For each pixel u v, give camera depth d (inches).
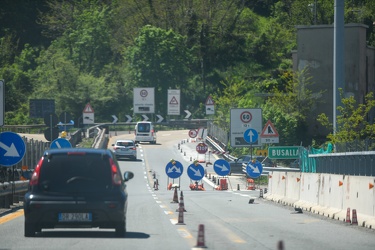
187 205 2297.0
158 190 3745.1
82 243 1216.2
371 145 2018.9
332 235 1407.5
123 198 1300.4
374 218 1579.7
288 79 6412.4
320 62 5748.0
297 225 1610.5
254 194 3171.8
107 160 1306.6
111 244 1203.9
